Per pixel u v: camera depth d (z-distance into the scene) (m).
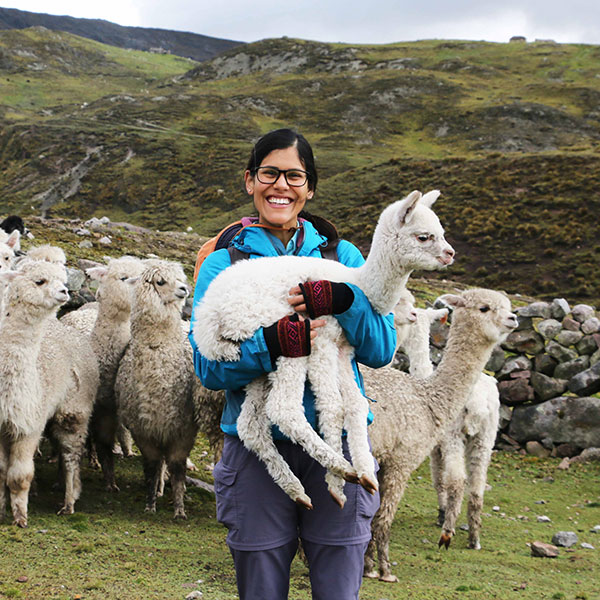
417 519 6.63
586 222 42.22
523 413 9.51
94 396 5.79
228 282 2.50
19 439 4.89
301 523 2.47
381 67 125.56
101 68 166.75
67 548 4.45
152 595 3.77
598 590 4.89
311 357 2.42
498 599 4.47
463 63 122.38
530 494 7.83
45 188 71.50
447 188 50.44
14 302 4.82
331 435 2.35
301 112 98.50
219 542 5.05
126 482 6.47
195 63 199.38
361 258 3.00
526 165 51.53
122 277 6.35
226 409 2.56
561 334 9.66
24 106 124.94
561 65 121.88
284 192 2.73
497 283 36.91
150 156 75.50
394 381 5.39
